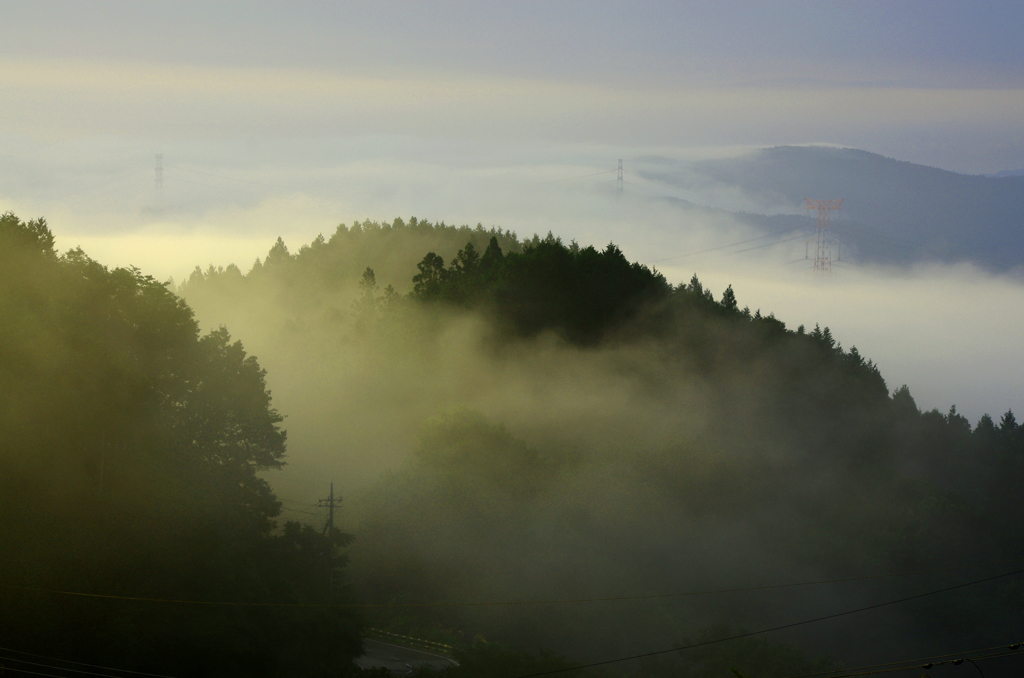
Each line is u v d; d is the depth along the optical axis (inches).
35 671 1374.3
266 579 1840.6
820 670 2007.9
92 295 2100.1
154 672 1497.3
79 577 1488.7
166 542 1643.7
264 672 1642.5
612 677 1888.5
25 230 2095.2
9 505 1544.0
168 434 2009.1
